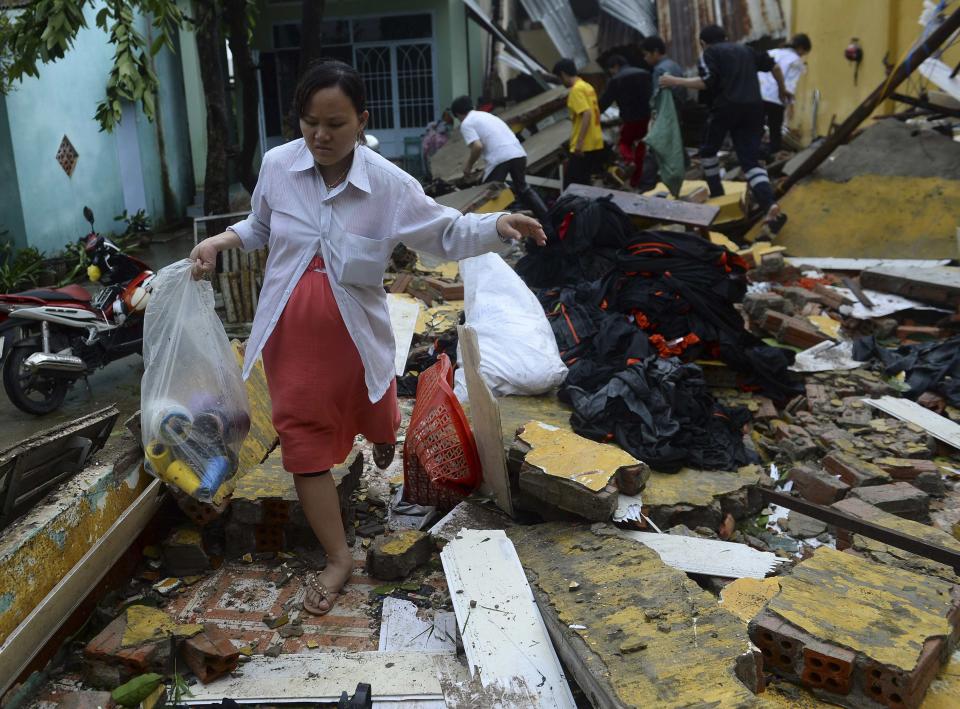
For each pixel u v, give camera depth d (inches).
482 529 141.8
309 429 126.6
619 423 166.4
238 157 340.5
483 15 655.1
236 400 133.8
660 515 147.3
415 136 715.4
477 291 202.5
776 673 109.3
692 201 361.4
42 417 223.0
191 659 115.3
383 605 131.3
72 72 452.8
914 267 291.6
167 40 274.2
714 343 210.2
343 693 108.2
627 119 433.1
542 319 198.5
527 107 562.3
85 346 224.4
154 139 536.7
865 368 229.6
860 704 103.4
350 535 149.9
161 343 127.3
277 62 690.2
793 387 212.2
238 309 253.6
